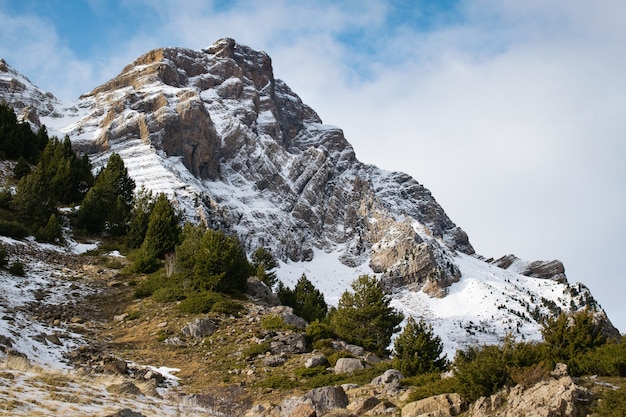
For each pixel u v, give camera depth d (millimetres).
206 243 55188
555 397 18641
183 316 45031
